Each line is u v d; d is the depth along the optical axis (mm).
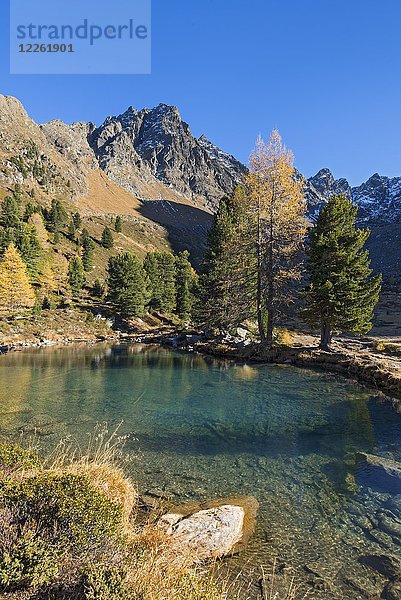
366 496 8711
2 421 14289
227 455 11195
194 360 31469
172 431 13352
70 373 25344
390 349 31375
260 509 8117
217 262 39531
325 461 10766
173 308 76625
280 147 29031
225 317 37188
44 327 54469
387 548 6785
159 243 166125
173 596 4137
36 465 6699
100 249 118688
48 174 173875
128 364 29469
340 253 28969
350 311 28672
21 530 4363
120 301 65438
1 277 54188
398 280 108500
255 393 19188
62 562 4164
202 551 6332
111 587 3910
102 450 11305
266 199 29234
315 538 7082
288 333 40656
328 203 31312
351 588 5797
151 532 6406
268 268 29859
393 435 12992
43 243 88938
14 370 26672
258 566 6266
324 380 22500
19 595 3818
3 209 106125
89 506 4922
